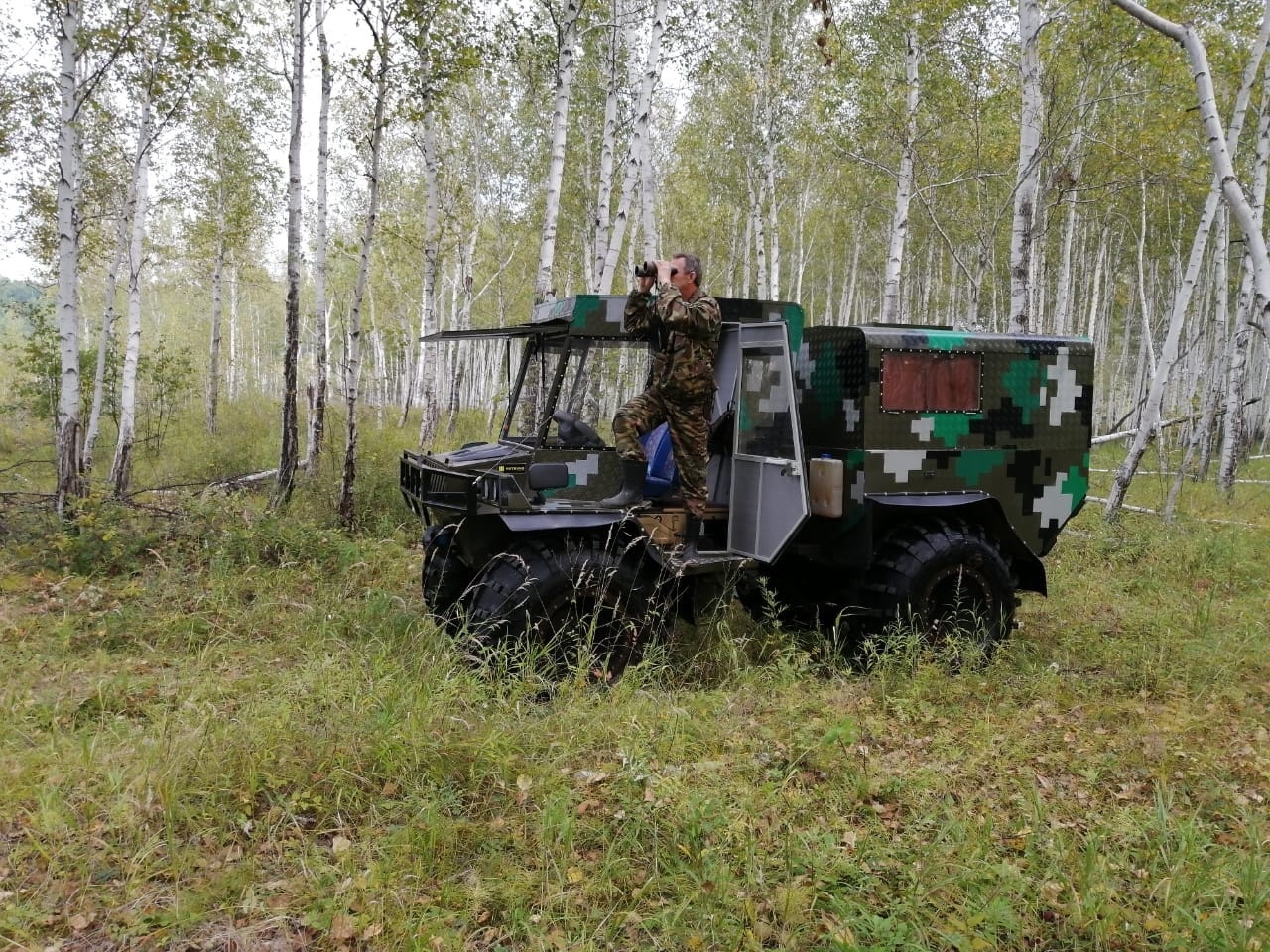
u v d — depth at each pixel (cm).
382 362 3150
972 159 1490
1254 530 972
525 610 438
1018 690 467
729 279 2272
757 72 1731
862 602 511
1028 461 550
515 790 332
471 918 261
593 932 256
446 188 1925
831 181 2261
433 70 907
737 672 466
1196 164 1479
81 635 525
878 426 493
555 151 943
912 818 327
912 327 524
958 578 515
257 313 4056
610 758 364
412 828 299
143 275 2159
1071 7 1119
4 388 2094
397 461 1103
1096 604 649
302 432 1619
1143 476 1611
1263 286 344
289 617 564
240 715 378
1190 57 372
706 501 496
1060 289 1938
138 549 706
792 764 359
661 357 475
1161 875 284
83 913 257
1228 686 469
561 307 482
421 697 379
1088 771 357
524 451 473
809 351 534
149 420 1636
